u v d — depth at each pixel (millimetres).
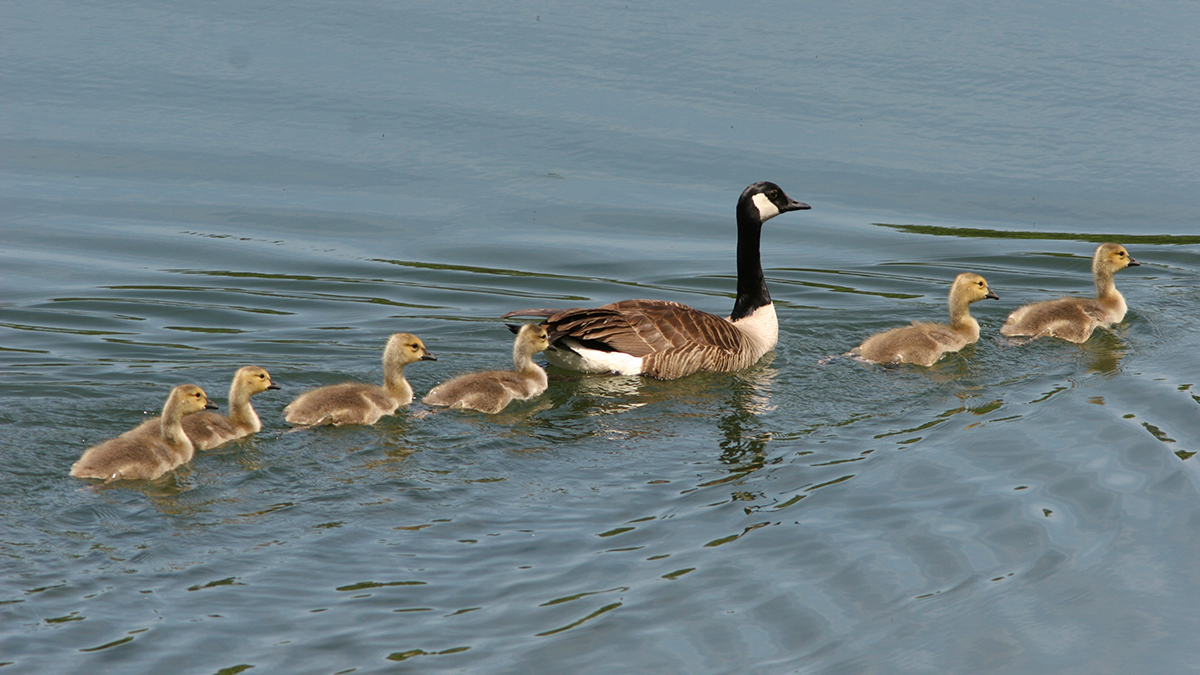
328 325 18266
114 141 24750
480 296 19672
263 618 9969
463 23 31500
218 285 19641
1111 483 12562
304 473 12812
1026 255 21578
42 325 17797
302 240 21438
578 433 14148
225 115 25984
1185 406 14672
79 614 9938
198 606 10117
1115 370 16172
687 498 12312
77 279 19547
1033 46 30703
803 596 10398
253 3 32906
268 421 14297
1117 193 23516
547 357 16781
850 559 11016
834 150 25172
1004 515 11867
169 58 28578
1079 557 11078
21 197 22453
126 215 22109
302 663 9367
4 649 9422
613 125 25938
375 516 11828
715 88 27797
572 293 19953
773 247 22031
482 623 9945
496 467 13086
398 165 24266
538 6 33125
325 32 30562
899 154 25094
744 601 10305
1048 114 26844
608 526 11688
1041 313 17688
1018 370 16297
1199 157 24812
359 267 20516
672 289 20172
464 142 25172
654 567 10883
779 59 29531
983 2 34812
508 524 11703
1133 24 32500
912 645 9688
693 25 31953
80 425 13977
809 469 13031
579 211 22938
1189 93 27734
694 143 25297
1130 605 10328
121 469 12359
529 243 21672
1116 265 18047
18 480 12383
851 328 18438
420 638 9727
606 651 9547
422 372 16453
